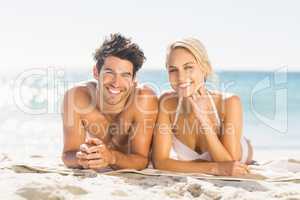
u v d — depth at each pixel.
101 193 3.46
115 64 4.34
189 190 3.68
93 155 4.09
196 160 4.56
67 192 3.42
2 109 12.66
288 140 9.47
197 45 4.29
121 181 3.87
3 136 9.09
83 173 4.05
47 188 3.43
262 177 4.19
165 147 4.40
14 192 3.32
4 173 3.92
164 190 3.63
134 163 4.34
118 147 4.77
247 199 3.42
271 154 7.15
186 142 4.56
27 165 4.21
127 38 4.46
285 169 4.77
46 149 7.65
